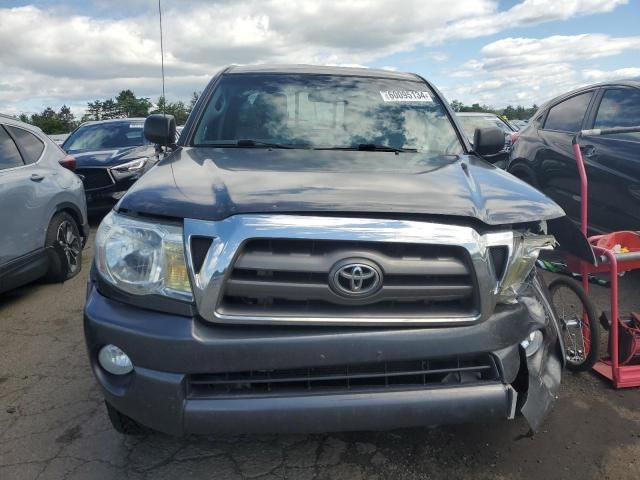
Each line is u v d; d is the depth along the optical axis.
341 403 2.04
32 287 5.16
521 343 2.25
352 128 3.42
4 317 4.42
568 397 3.08
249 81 3.73
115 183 7.67
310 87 3.70
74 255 5.49
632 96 4.90
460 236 2.08
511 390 2.14
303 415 2.02
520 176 6.40
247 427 2.03
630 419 2.86
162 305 2.07
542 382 2.31
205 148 3.19
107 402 2.29
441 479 2.42
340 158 2.92
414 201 2.14
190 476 2.45
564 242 2.91
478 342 2.12
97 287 2.25
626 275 5.15
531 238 2.26
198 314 2.04
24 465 2.53
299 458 2.57
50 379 3.35
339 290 2.00
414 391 2.09
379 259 2.02
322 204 2.05
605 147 4.96
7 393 3.19
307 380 2.05
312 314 2.03
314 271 1.99
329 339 2.03
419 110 3.64
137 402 2.07
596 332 3.21
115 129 9.26
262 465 2.52
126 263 2.11
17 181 4.52
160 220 2.11
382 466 2.51
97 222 8.33
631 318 3.36
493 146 3.54
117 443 2.68
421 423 2.10
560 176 5.57
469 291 2.12
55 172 5.20
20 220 4.50
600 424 2.82
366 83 3.80
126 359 2.12
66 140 9.39
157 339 2.02
